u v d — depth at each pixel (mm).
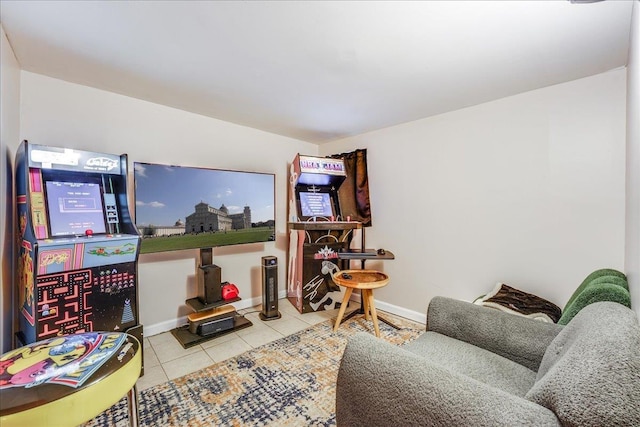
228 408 1608
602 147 1933
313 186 3412
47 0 1259
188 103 2541
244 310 3209
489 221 2461
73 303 1632
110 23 1434
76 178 1872
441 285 2779
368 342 1027
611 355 678
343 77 2020
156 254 2574
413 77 2012
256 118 2949
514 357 1318
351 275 2762
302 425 1488
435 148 2816
